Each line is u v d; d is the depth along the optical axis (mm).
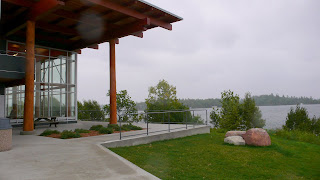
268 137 10336
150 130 12586
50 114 17969
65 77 19203
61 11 13391
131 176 4395
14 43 16188
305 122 22297
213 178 5621
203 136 13039
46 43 18172
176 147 9523
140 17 13703
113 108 15484
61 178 4266
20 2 11820
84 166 5121
